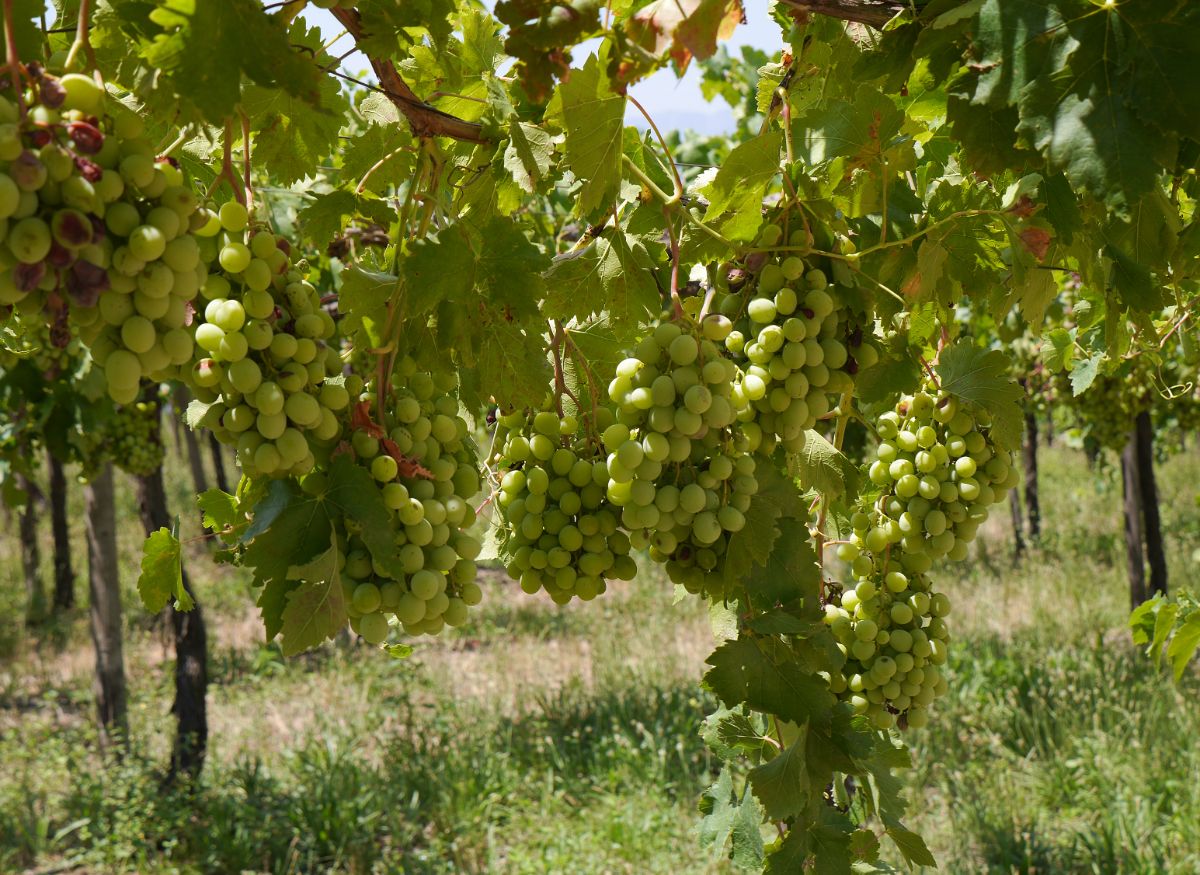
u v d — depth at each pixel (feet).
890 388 7.52
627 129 7.61
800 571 6.01
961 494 7.73
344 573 5.19
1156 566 34.45
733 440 5.78
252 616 48.65
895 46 6.43
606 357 7.70
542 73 5.59
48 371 19.60
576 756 28.53
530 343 6.25
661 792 26.16
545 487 6.15
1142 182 5.19
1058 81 5.28
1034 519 51.47
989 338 34.60
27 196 3.92
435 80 7.94
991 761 26.43
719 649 6.18
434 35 6.07
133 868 24.53
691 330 5.62
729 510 5.64
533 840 24.66
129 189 4.26
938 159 9.46
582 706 33.17
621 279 7.20
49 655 44.70
